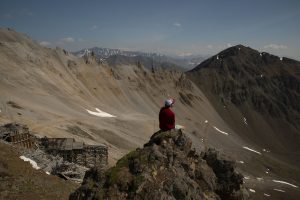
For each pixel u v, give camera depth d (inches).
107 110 6471.5
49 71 6245.1
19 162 1443.2
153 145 631.2
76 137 3181.6
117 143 4111.7
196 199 591.5
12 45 5979.3
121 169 606.2
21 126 1984.5
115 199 567.2
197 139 5654.5
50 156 1798.7
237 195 625.6
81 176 1727.4
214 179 634.8
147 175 586.2
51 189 1304.1
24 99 4156.0
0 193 1094.4
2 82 4402.1
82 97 6446.9
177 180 593.6
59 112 4370.1
